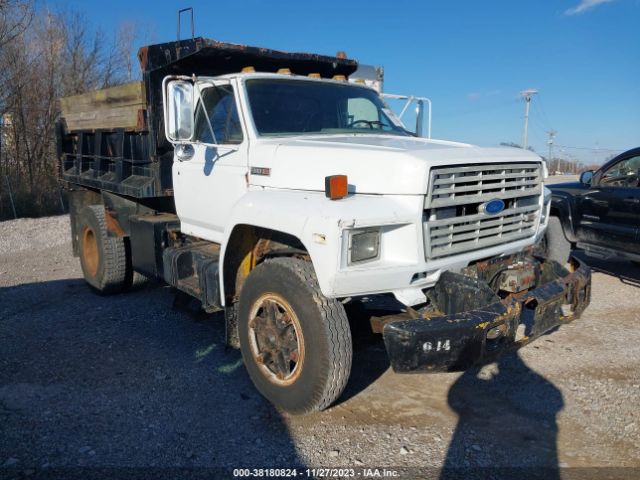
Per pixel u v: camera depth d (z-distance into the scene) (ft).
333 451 10.83
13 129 63.87
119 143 19.26
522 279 13.08
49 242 37.01
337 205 10.70
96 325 18.44
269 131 14.43
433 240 11.22
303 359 11.27
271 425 11.85
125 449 10.90
